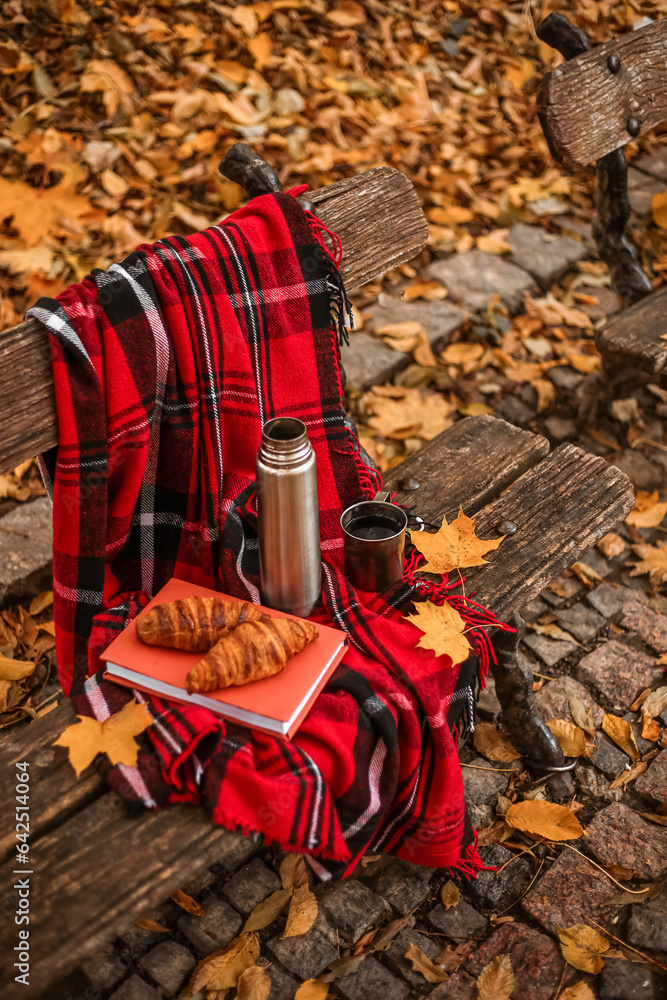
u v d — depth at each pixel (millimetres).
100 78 3309
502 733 1889
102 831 1104
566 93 2109
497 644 1641
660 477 2520
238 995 1441
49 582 2141
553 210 3418
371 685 1297
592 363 2834
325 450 1559
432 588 1446
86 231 2953
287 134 3492
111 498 1428
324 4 3986
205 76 3525
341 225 1732
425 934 1572
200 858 1075
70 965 980
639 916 1574
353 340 2826
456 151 3658
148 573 1524
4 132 3162
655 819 1740
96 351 1315
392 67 3947
